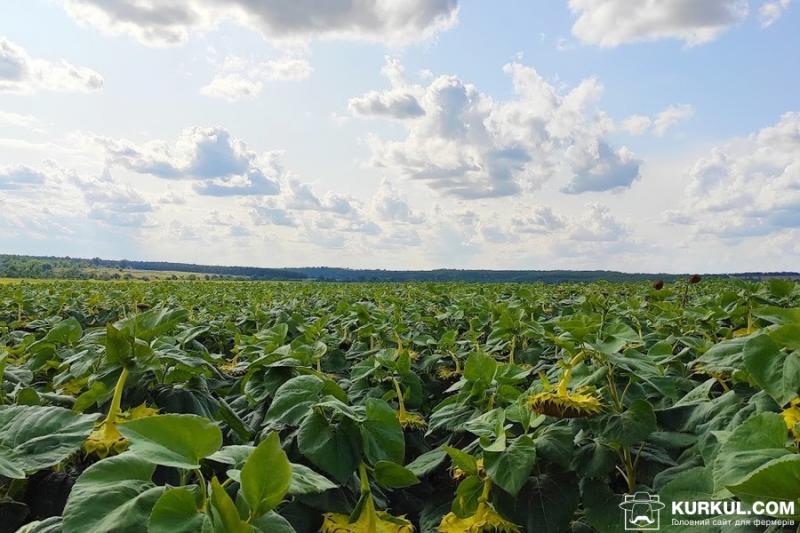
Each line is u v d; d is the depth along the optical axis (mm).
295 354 3916
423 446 4215
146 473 1925
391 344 7129
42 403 3496
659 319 6984
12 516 2568
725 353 2779
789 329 2191
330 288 27359
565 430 2891
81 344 5074
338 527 2518
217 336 8258
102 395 3408
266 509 1653
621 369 3268
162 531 1535
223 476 2930
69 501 1763
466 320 9406
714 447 2564
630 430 2768
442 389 6145
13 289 21391
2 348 5012
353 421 2762
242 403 4258
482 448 2844
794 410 2332
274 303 14641
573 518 3324
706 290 15445
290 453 3070
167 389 3662
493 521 2650
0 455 2211
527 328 5184
